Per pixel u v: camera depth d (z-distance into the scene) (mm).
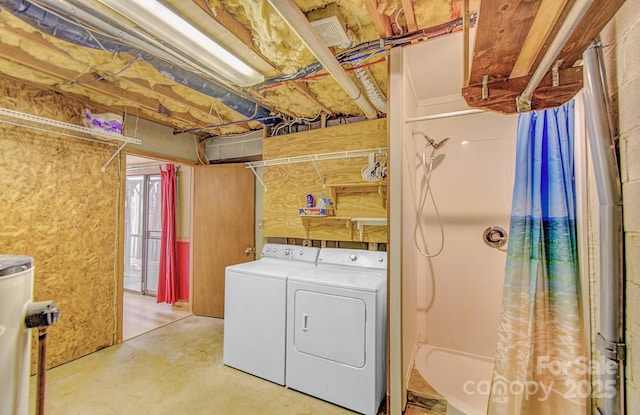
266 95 2561
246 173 3623
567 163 1554
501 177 2426
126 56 1986
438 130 2607
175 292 4281
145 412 1955
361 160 2744
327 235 2906
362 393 1971
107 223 2904
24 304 949
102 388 2207
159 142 3445
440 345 2594
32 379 2303
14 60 1901
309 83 2371
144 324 3486
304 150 3025
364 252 2609
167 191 4371
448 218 2582
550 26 815
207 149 4035
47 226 2465
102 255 2857
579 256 1480
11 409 894
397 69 1793
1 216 2213
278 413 1964
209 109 2977
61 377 2344
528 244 1629
